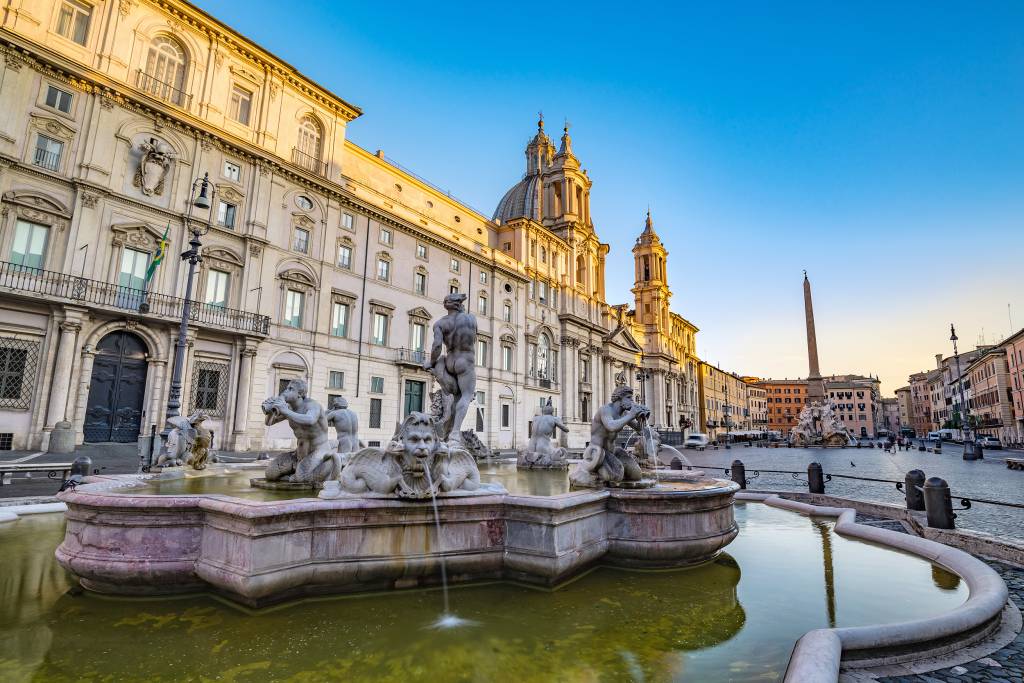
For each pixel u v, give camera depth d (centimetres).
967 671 363
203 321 2577
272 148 3016
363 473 486
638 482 636
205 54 2775
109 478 635
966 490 1609
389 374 3538
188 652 351
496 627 406
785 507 1205
